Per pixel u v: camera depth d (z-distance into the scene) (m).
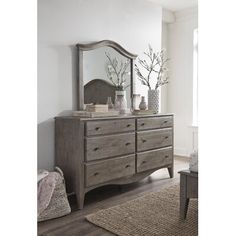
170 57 5.71
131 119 3.43
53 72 3.28
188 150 5.45
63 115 3.39
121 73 3.94
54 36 3.27
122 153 3.33
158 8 4.65
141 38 4.36
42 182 2.64
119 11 4.00
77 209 2.88
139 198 3.15
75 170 2.98
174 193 3.31
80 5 3.50
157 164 3.80
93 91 3.61
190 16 5.32
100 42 3.63
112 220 2.55
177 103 5.63
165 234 2.26
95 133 3.04
